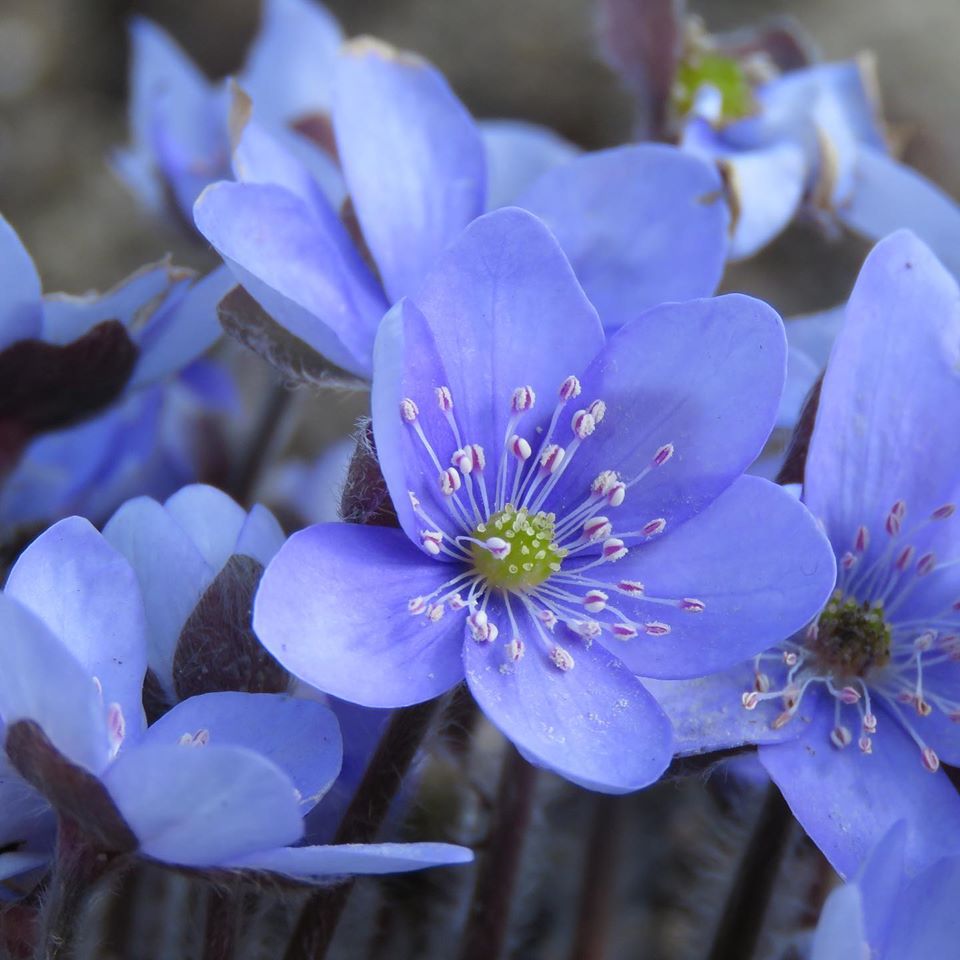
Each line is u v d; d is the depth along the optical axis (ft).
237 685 0.60
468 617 0.59
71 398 0.66
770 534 0.59
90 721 0.56
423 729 0.60
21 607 0.55
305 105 0.77
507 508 0.61
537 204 0.67
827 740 0.61
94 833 0.57
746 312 0.60
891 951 0.59
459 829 0.68
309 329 0.62
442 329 0.60
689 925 0.73
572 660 0.59
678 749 0.59
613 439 0.61
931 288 0.62
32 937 0.59
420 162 0.66
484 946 0.68
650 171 0.67
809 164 0.72
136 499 0.62
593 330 0.61
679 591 0.60
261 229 0.63
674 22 0.72
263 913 0.67
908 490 0.62
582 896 0.71
